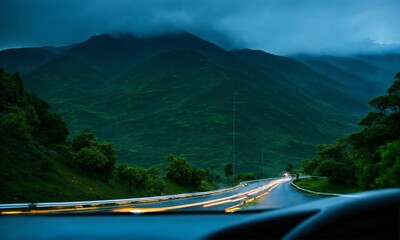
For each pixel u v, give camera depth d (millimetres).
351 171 103625
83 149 83250
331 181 108750
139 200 69438
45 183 61281
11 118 75312
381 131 71812
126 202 63375
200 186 127875
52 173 68750
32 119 92625
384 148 32812
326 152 111750
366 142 73938
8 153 65312
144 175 92938
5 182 54469
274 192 113625
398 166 27797
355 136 75750
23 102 93938
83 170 82000
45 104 107500
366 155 70562
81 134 92250
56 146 89938
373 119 84938
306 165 134125
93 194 68250
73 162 82812
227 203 72188
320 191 102000
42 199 53562
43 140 91875
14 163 63281
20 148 69750
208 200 81125
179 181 123438
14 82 100625
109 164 84312
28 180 59375
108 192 75438
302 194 102062
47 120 101125
